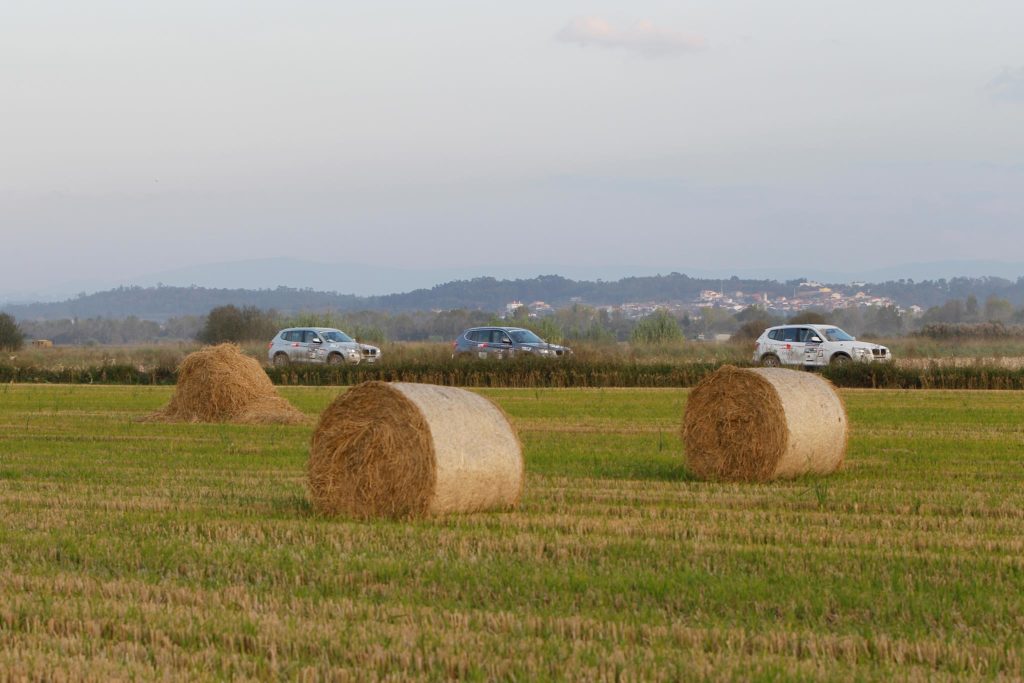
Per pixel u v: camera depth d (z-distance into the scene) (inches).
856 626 562.9
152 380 3097.9
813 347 2888.8
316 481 908.6
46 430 1690.5
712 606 598.5
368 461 890.1
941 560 704.4
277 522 851.4
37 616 586.2
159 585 651.5
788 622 560.1
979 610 586.2
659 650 519.5
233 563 705.6
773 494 1008.2
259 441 1530.5
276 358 3302.2
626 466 1232.2
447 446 879.7
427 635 545.6
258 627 562.9
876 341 3919.8
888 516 877.8
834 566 688.4
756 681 481.7
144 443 1505.9
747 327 5078.7
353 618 582.2
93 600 619.8
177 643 549.0
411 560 706.2
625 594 620.1
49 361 3484.3
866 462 1258.0
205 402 1856.5
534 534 791.7
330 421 911.0
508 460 916.6
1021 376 2588.6
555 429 1665.8
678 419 1835.6
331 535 792.3
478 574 665.6
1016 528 824.3
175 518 875.4
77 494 1013.8
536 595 624.7
